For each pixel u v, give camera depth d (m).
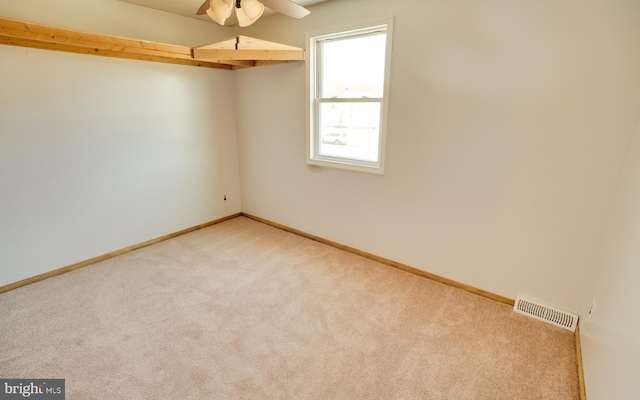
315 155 3.68
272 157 4.10
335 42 3.25
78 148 3.00
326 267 3.22
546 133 2.19
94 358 2.00
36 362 1.96
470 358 2.03
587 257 2.19
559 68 2.07
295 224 4.10
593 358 1.72
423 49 2.59
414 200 2.94
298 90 3.55
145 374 1.89
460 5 2.35
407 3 2.59
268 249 3.64
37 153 2.77
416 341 2.17
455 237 2.77
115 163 3.29
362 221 3.39
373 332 2.26
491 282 2.66
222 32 3.94
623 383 1.24
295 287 2.84
